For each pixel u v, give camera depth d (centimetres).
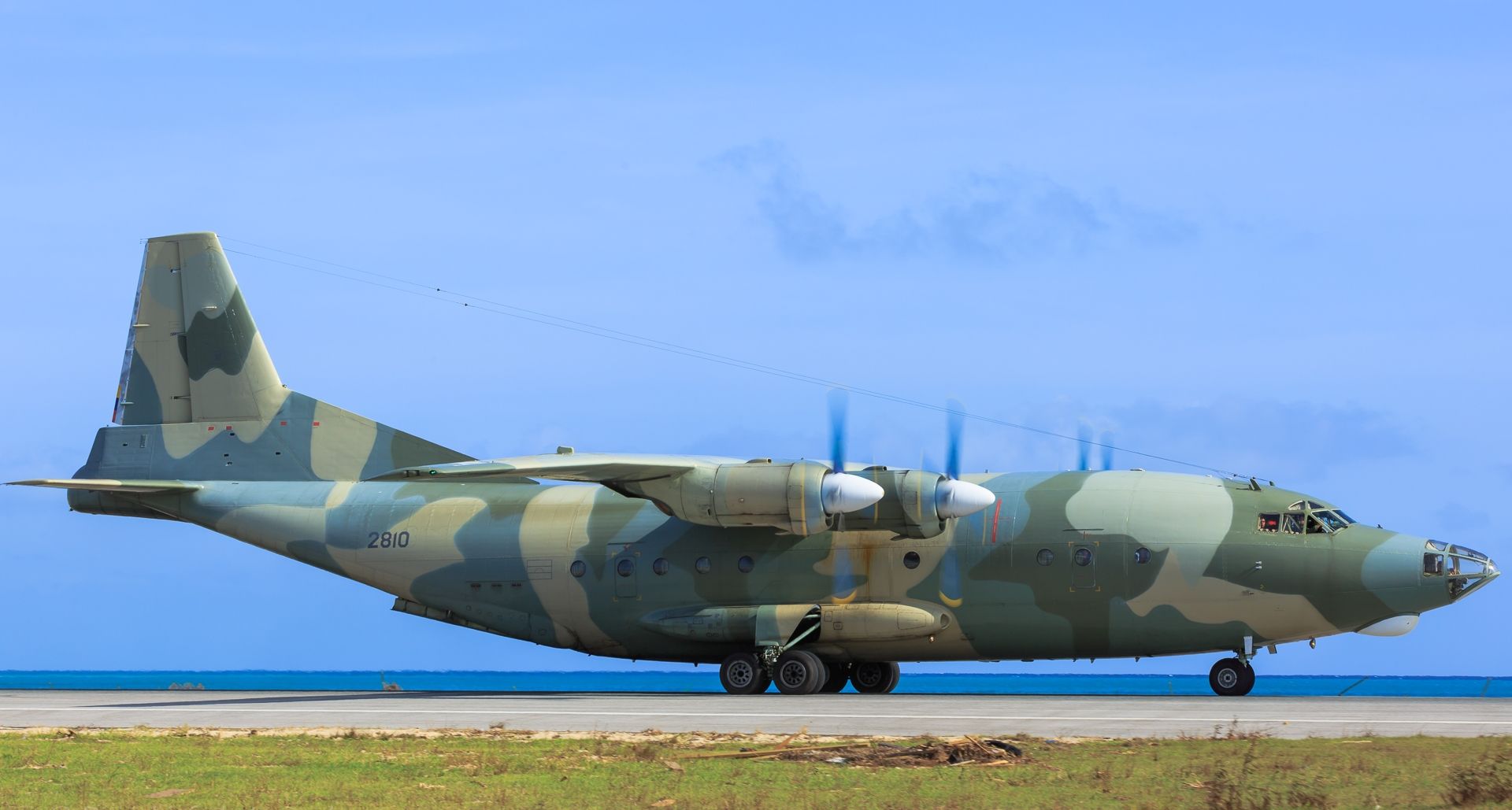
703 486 9738
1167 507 9750
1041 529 9856
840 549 10144
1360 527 9700
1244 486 9938
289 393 11775
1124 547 9694
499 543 10894
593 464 9531
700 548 10419
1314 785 5288
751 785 5512
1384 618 9519
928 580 9994
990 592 9888
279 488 11562
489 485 11325
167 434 11900
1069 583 9750
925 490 9606
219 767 6122
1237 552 9544
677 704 9144
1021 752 6181
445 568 10994
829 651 10250
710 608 10356
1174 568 9612
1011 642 9994
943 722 7550
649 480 9931
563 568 10694
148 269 12050
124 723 8181
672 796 5284
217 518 11581
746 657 10288
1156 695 9944
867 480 9575
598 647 10906
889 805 5050
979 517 9994
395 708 9138
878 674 10919
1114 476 10131
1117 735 6869
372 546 11175
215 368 11856
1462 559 9438
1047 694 10281
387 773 5891
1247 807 4978
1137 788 5378
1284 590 9494
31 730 7750
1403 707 8562
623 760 6178
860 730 7175
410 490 11388
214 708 9381
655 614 10475
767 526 9831
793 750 6262
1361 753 6141
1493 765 5441
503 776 5784
